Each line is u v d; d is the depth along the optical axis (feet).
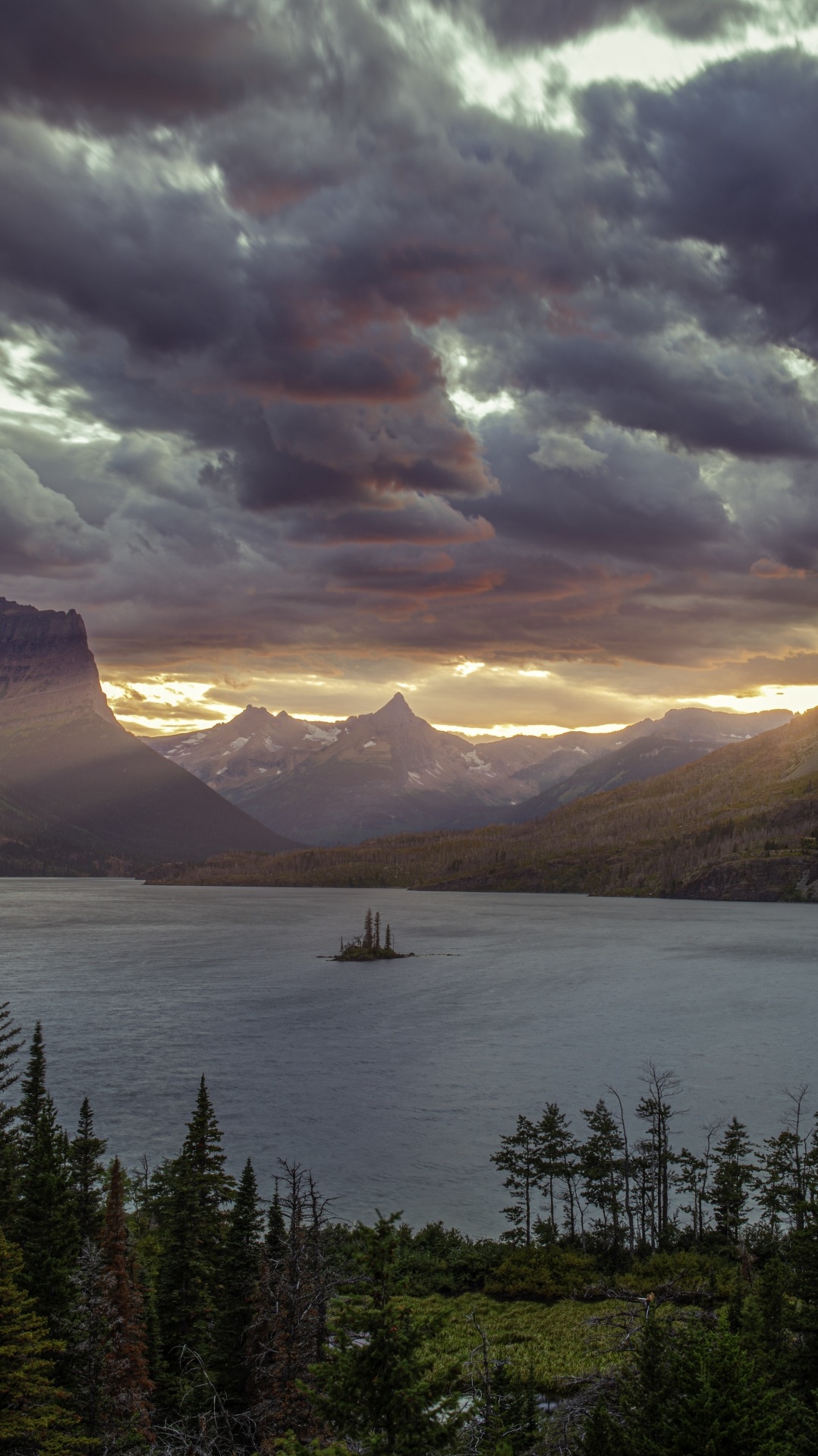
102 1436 133.90
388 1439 83.71
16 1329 122.62
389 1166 323.57
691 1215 293.84
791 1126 355.15
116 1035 552.41
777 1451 86.43
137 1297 161.89
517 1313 206.59
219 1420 149.89
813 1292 125.80
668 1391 97.86
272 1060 485.56
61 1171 206.18
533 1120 372.99
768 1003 648.38
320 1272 149.89
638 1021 586.04
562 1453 103.19
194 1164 203.92
